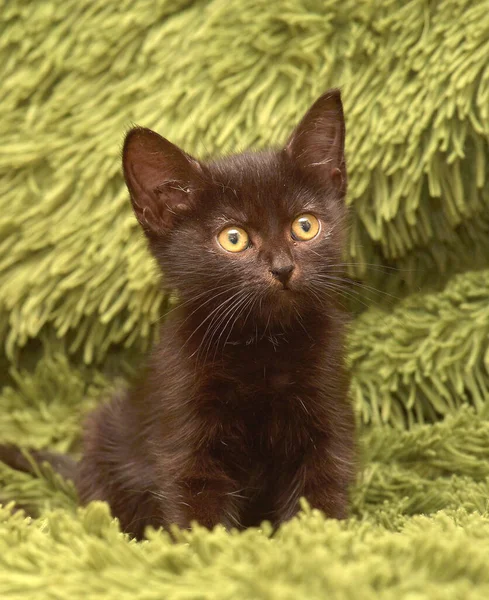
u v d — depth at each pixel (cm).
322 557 52
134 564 55
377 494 73
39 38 79
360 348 79
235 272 66
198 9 78
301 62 76
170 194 67
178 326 68
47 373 82
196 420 67
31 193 79
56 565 55
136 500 71
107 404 75
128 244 77
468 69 73
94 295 78
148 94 78
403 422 78
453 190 76
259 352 67
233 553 54
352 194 76
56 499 76
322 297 67
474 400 77
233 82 77
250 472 68
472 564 53
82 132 78
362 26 76
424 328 77
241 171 67
